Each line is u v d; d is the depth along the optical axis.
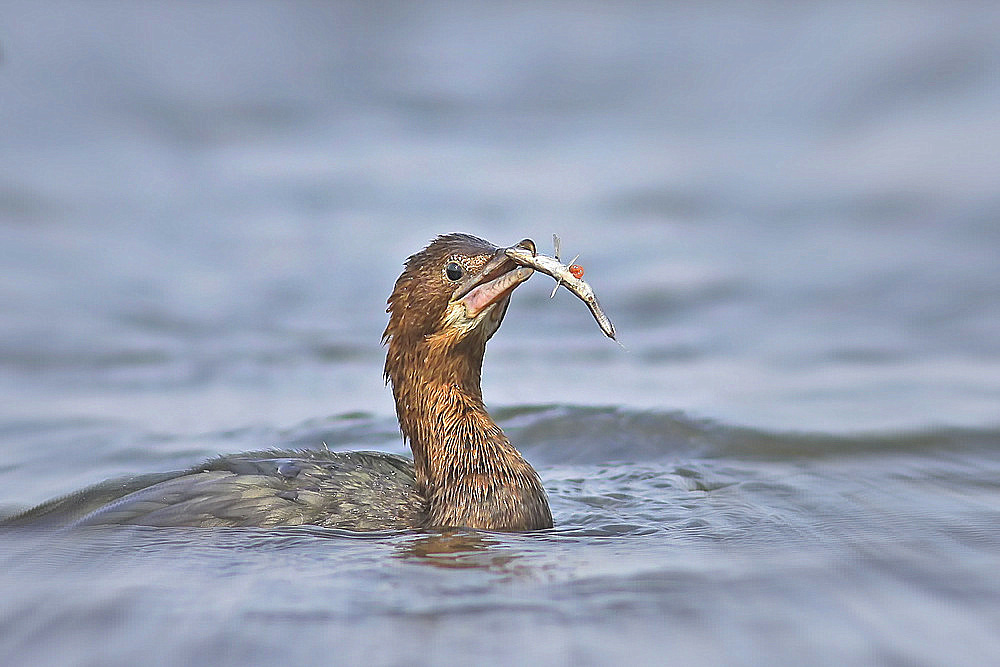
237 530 8.93
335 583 7.49
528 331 16.83
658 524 9.35
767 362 15.25
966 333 16.11
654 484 10.94
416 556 8.22
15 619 6.83
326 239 20.47
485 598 7.13
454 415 9.67
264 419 13.06
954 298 17.39
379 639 6.44
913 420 12.86
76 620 6.80
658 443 12.45
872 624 6.62
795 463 11.58
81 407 13.46
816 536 8.71
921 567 7.70
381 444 12.36
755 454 11.98
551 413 13.35
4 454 11.75
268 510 9.20
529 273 9.32
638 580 7.48
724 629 6.56
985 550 8.15
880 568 7.70
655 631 6.53
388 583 7.48
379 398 13.95
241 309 17.50
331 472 9.81
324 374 14.88
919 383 14.28
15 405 13.49
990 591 7.17
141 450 11.91
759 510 9.73
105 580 7.60
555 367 15.24
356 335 16.42
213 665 6.13
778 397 13.84
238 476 9.66
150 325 16.72
